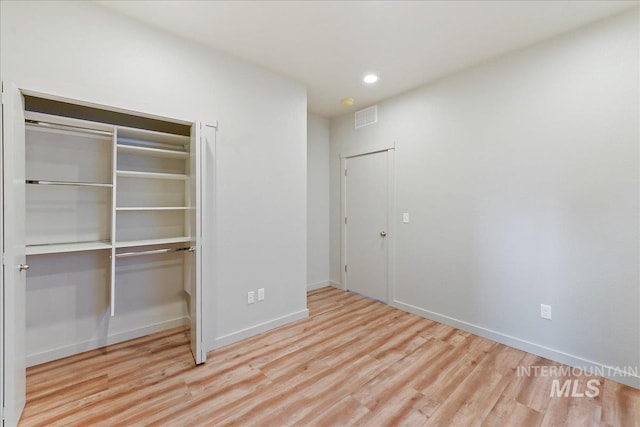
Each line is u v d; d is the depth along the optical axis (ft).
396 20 7.06
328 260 14.99
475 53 8.55
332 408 5.90
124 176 8.40
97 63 6.68
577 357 7.39
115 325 8.41
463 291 9.68
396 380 6.86
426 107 10.67
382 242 12.46
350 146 13.75
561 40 7.58
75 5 6.42
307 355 7.98
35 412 5.62
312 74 9.92
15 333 5.02
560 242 7.66
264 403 6.02
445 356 7.97
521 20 7.03
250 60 9.00
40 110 7.36
